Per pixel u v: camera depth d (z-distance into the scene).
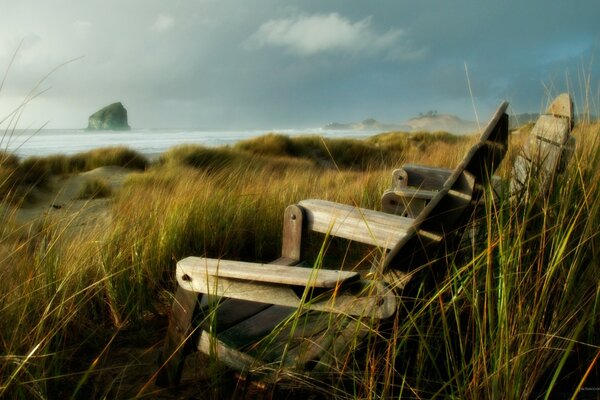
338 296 1.64
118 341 2.63
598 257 1.99
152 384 2.10
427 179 3.60
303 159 15.19
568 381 1.78
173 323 1.98
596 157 2.66
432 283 1.79
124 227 3.69
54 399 2.02
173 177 10.11
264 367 1.76
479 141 1.44
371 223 2.25
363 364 1.79
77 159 14.27
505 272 1.63
